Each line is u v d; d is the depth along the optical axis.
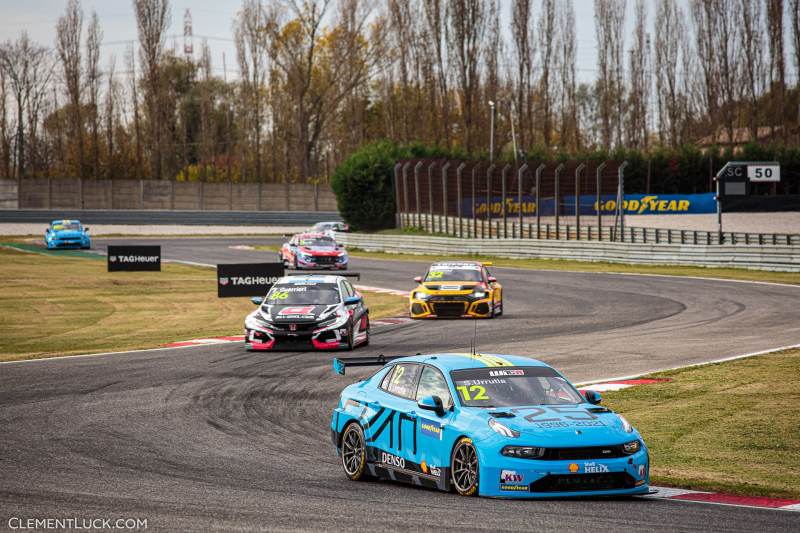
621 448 31.86
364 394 38.75
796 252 140.00
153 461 41.25
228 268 127.12
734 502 32.47
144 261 169.12
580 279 142.12
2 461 41.06
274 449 44.44
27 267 173.75
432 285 103.44
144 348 82.31
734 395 55.19
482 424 32.47
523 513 29.97
